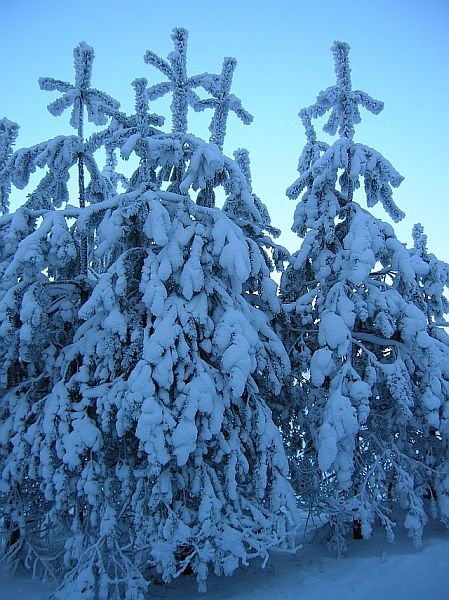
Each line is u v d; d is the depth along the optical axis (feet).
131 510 27.35
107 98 37.40
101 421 25.29
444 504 34.19
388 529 31.71
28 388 30.63
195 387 24.76
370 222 34.63
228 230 27.55
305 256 36.11
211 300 28.71
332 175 36.04
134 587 23.66
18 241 29.04
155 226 25.80
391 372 32.09
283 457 27.99
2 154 42.55
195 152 30.32
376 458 34.68
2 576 29.71
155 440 23.15
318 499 33.55
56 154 33.65
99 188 37.78
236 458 26.37
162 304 25.54
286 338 36.70
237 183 31.99
